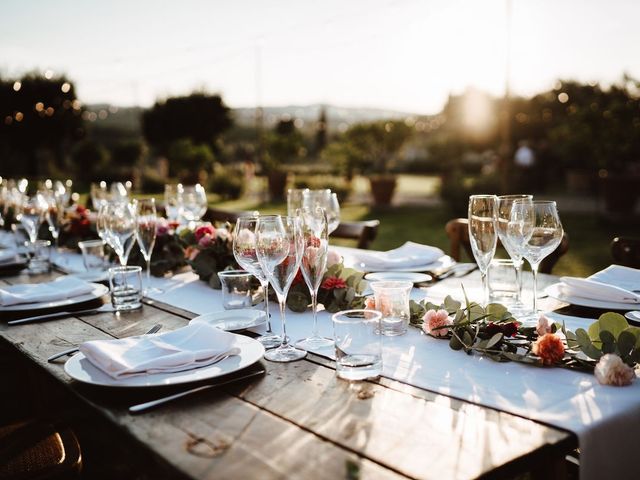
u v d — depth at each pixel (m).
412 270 2.00
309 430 0.88
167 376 1.06
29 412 2.34
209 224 2.15
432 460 0.77
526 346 1.19
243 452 0.81
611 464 0.89
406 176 22.44
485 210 1.38
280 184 13.20
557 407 0.92
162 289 1.96
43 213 2.60
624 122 8.88
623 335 1.07
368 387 1.04
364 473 0.75
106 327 1.52
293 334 1.40
